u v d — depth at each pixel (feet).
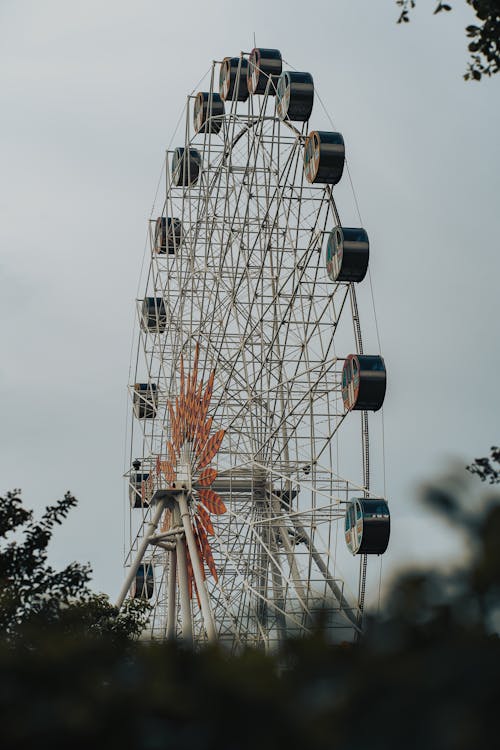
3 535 100.48
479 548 28.94
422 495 29.81
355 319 200.23
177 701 30.71
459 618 28.78
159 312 283.79
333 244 203.10
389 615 29.40
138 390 287.48
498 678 27.17
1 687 32.09
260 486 229.25
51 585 98.68
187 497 230.07
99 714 30.83
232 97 243.19
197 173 265.95
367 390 194.59
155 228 281.54
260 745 28.94
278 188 217.77
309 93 209.97
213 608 219.82
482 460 37.14
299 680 30.01
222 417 231.30
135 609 144.15
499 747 26.50
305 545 220.43
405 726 27.32
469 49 70.38
